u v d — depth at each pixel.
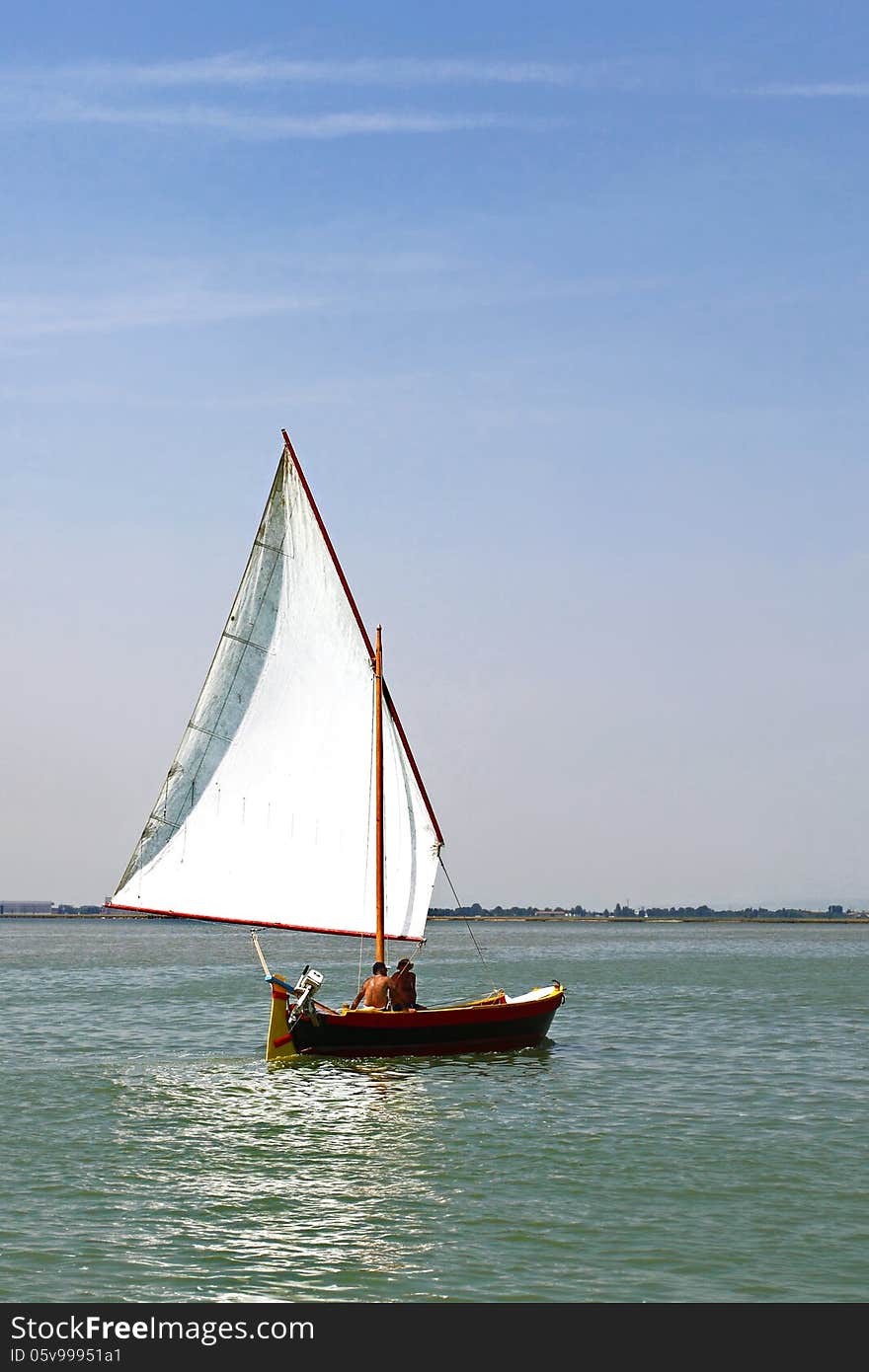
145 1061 40.00
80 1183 23.73
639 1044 43.84
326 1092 33.59
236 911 37.97
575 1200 22.56
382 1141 27.38
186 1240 20.33
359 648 39.19
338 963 109.12
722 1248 19.98
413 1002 38.72
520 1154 26.14
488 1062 38.59
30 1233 20.64
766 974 88.69
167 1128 28.81
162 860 37.53
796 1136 27.83
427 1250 19.91
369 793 39.09
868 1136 27.86
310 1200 22.61
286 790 38.72
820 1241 20.28
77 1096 33.16
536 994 42.84
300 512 39.03
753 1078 36.12
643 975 87.62
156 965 102.50
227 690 38.47
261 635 38.81
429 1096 32.94
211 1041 45.31
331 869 38.78
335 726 39.16
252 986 74.31
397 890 38.72
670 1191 23.14
